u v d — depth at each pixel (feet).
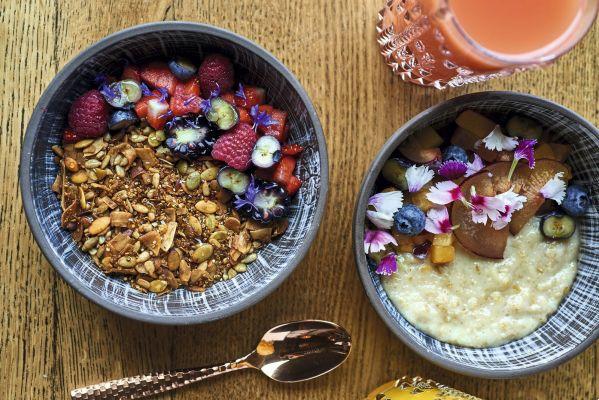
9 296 1.68
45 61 1.67
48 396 1.68
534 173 1.65
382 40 1.69
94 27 1.67
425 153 1.63
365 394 1.72
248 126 1.59
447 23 1.47
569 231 1.65
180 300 1.60
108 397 1.68
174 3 1.67
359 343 1.71
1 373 1.68
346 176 1.70
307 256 1.70
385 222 1.62
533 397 1.74
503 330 1.64
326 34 1.70
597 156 1.61
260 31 1.69
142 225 1.59
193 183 1.60
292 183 1.61
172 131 1.58
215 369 1.69
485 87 1.72
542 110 1.59
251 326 1.70
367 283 1.55
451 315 1.63
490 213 1.62
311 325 1.70
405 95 1.71
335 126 1.70
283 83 1.57
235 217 1.61
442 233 1.63
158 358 1.70
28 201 1.51
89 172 1.59
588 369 1.74
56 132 1.58
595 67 1.73
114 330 1.69
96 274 1.59
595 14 1.51
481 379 1.74
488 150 1.65
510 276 1.65
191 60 1.62
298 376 1.70
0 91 1.66
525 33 1.56
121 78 1.61
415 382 1.70
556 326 1.65
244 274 1.63
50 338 1.68
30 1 1.66
